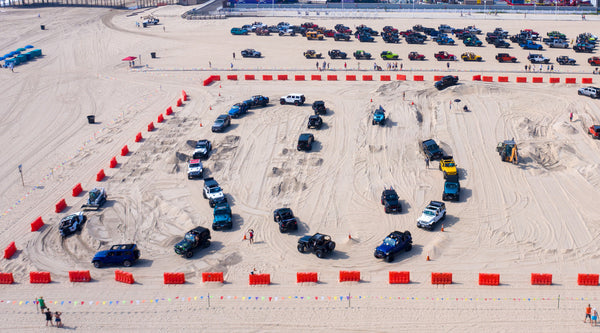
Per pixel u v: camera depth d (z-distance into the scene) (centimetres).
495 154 6081
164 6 15500
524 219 4997
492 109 7056
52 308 3956
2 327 3753
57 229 5038
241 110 7219
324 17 13375
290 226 4884
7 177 6166
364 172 5844
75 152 6719
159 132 6950
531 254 4503
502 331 3625
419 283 4159
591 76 8656
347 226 5000
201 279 4284
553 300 3919
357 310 3872
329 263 4453
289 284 4194
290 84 8419
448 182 5347
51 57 10700
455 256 4497
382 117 6669
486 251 4553
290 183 5659
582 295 3966
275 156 6203
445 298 3975
